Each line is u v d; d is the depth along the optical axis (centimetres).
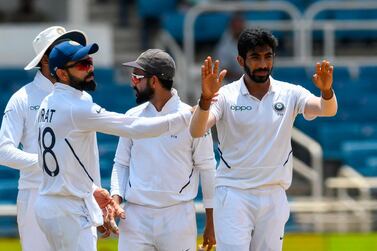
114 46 5688
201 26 5606
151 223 2436
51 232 2183
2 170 4169
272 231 2383
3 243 3400
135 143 2441
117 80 5178
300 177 4372
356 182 3938
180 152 2422
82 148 2159
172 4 5797
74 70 2152
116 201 2455
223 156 2381
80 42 2416
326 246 3466
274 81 2375
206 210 2500
